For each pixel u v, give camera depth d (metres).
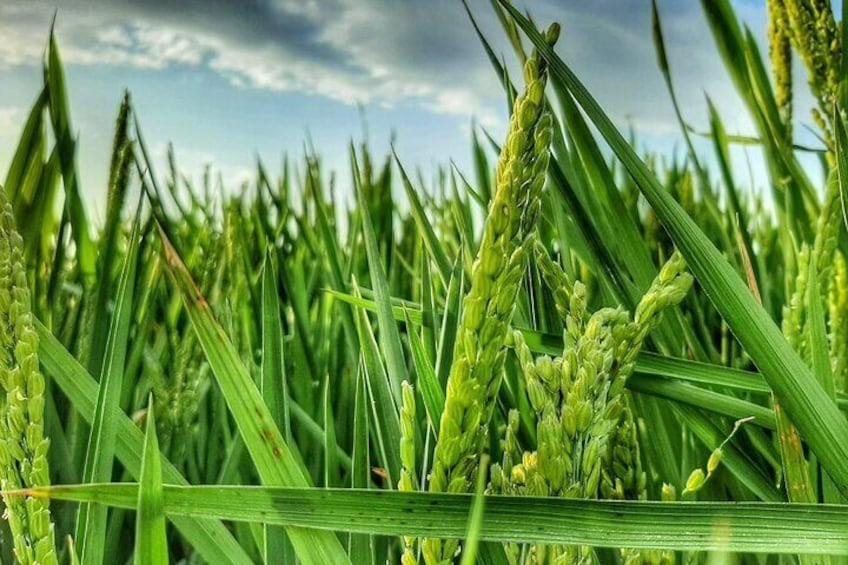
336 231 0.86
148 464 0.31
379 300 0.42
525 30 0.34
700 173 0.64
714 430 0.43
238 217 0.64
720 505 0.30
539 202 0.30
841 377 0.50
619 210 0.45
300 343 0.66
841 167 0.36
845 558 0.35
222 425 0.62
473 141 0.62
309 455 0.63
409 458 0.32
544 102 0.30
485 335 0.30
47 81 0.54
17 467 0.33
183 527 0.38
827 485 0.39
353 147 0.44
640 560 0.35
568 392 0.31
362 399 0.40
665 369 0.42
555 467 0.31
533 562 0.33
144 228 0.54
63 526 0.51
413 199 0.47
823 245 0.48
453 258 0.72
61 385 0.39
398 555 0.50
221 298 0.63
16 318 0.33
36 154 0.55
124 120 0.49
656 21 0.60
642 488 0.36
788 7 0.65
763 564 0.47
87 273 0.64
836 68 0.64
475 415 0.30
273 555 0.38
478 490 0.28
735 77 0.73
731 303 0.34
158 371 0.55
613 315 0.32
